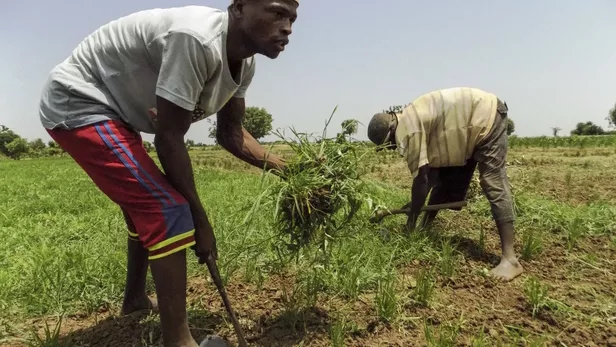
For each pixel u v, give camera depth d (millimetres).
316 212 2834
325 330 2855
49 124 2363
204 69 2182
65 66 2406
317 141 2965
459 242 4449
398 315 3045
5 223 6328
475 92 4094
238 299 3348
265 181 2865
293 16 2264
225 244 4309
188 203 2303
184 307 2322
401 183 9781
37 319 3154
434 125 4105
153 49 2232
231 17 2256
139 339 2750
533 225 5070
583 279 3715
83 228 5574
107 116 2324
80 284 3465
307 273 3623
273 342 2725
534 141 29844
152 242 2248
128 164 2248
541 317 3059
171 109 2158
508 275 3709
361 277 3463
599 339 2771
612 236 4715
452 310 3168
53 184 12656
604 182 9039
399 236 4230
